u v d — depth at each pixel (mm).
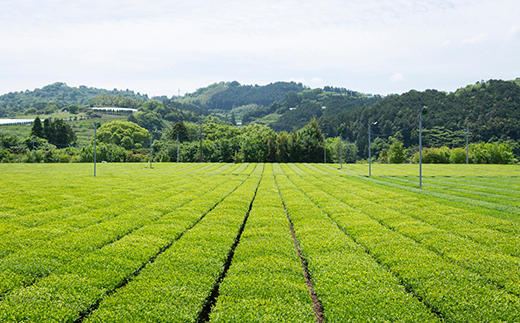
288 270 15523
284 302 12695
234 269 15648
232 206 30156
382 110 163000
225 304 12562
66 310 11898
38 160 107625
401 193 39219
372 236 20609
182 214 26234
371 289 13547
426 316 11672
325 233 21266
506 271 15000
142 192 37844
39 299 12438
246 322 11383
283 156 123250
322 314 12500
